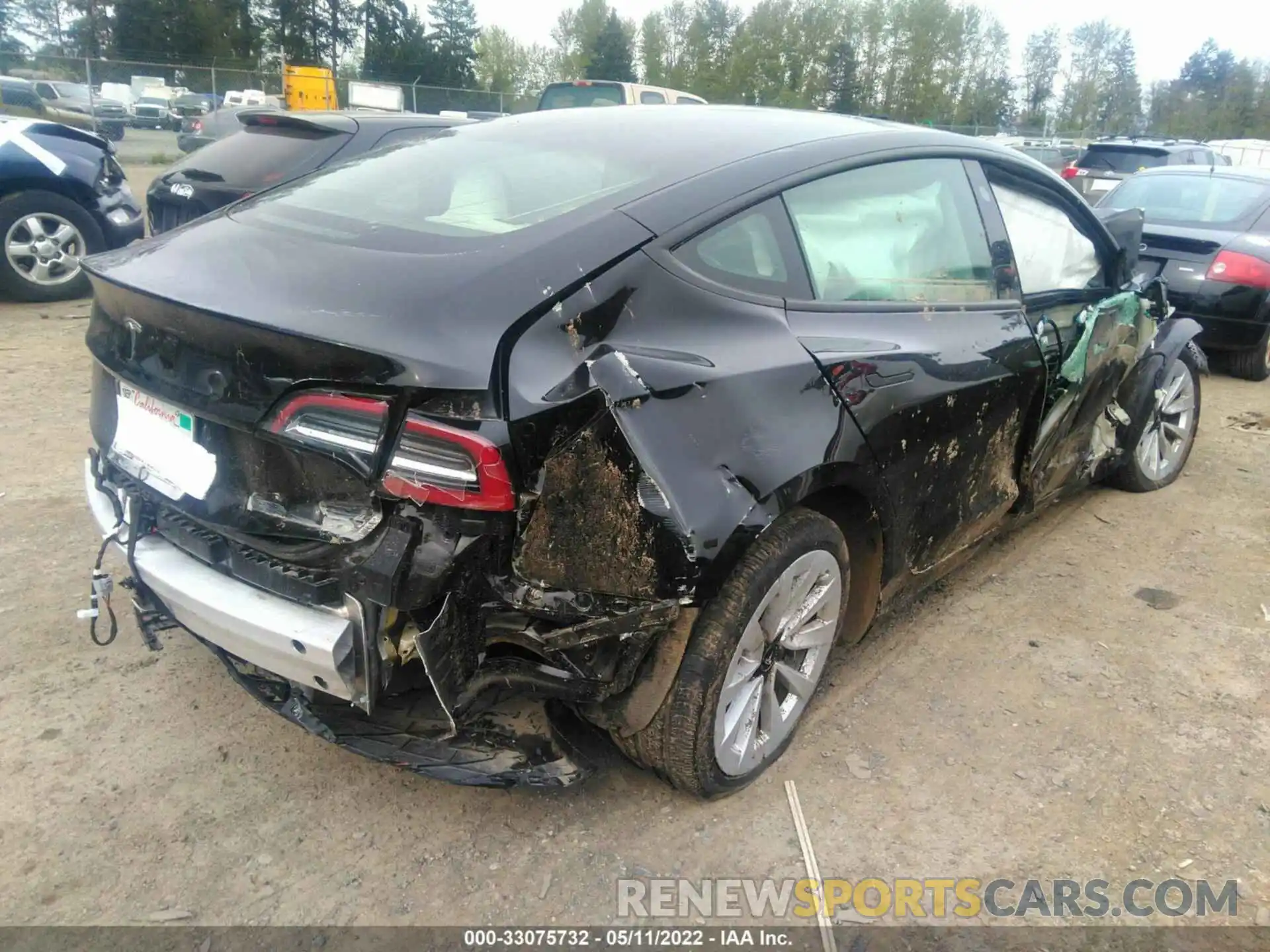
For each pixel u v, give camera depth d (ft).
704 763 7.50
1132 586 12.00
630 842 7.60
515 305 6.31
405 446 5.90
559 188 7.79
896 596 9.38
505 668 6.57
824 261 8.26
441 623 6.05
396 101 70.49
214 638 6.84
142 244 8.11
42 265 24.56
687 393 6.66
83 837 7.42
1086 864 7.52
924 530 9.17
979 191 10.05
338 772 8.23
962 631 10.82
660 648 6.96
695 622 7.01
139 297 6.84
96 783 7.97
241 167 19.58
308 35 214.69
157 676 9.38
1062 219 11.25
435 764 6.83
